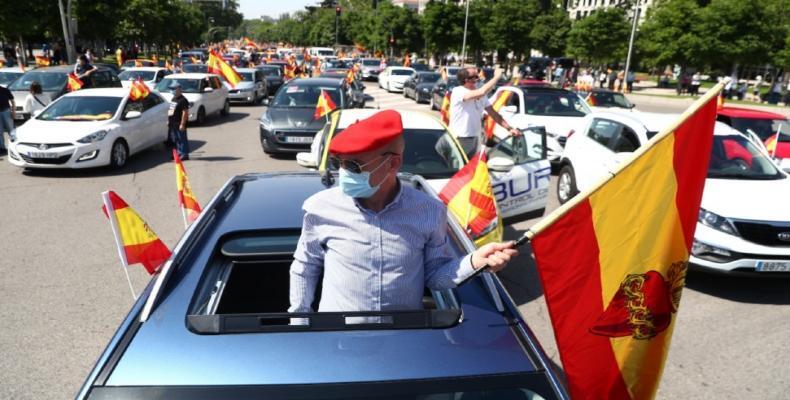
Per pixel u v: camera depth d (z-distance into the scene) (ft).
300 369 6.36
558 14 177.27
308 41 371.97
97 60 132.98
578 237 7.69
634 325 8.13
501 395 6.38
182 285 8.05
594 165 27.58
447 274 7.31
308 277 7.64
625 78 110.32
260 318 6.98
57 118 35.50
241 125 57.67
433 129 21.20
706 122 7.86
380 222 7.09
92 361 13.76
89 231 23.44
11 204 27.35
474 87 24.25
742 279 20.12
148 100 41.11
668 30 111.14
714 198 19.17
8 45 124.67
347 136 6.64
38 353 14.03
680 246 8.11
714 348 15.34
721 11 102.42
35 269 19.33
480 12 173.88
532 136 20.62
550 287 7.81
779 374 14.08
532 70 146.82
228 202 11.43
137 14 144.56
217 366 6.37
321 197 7.30
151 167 36.55
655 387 8.37
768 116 36.73
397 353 6.63
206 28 314.76
